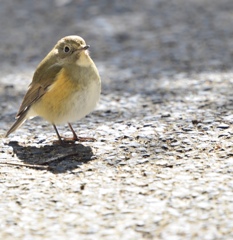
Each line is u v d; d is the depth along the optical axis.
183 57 19.47
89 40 22.28
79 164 11.09
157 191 9.59
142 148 11.65
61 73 11.45
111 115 14.19
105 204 9.24
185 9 25.55
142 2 26.66
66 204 9.34
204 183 9.77
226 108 13.92
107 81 17.45
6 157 11.70
